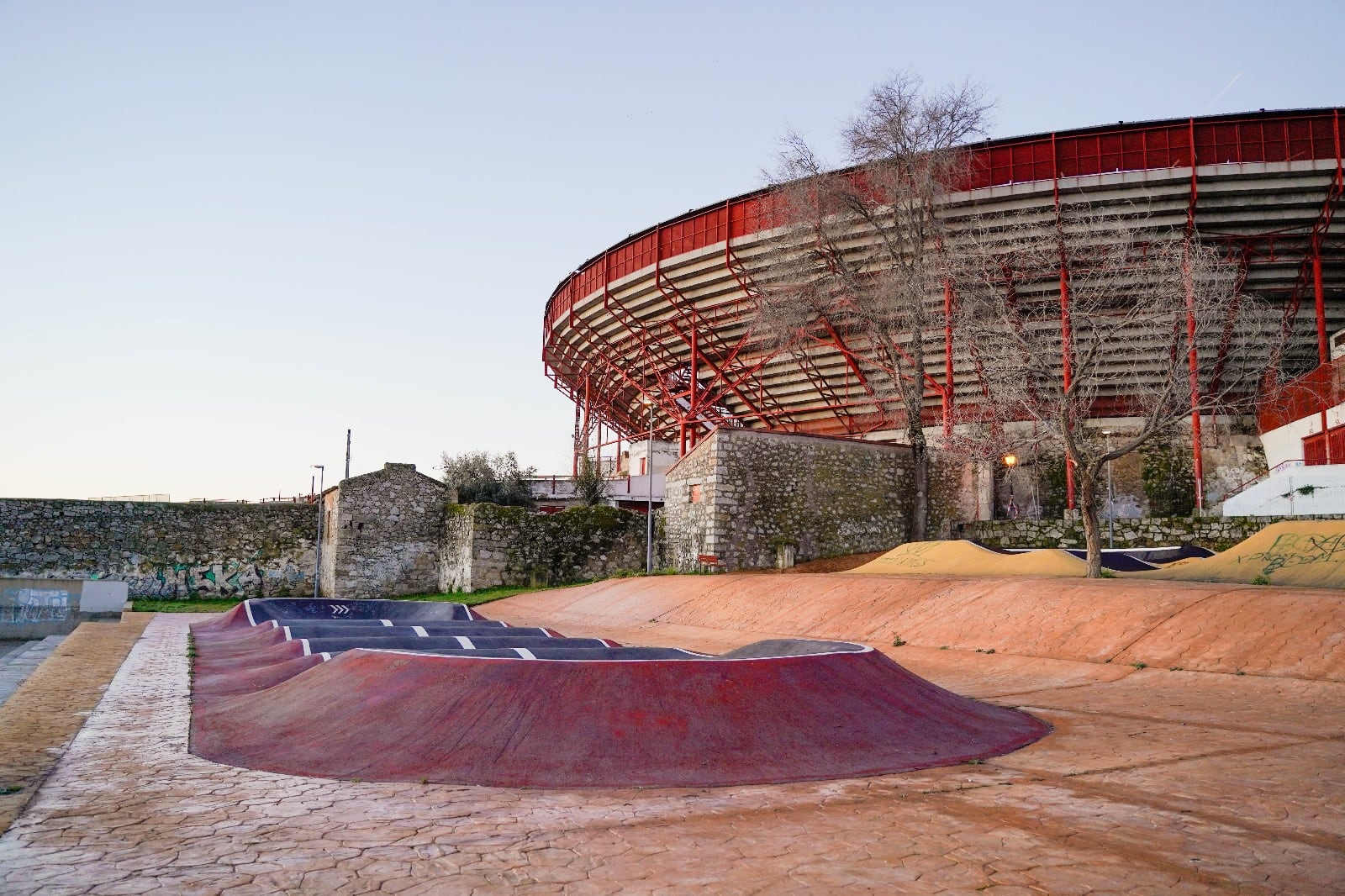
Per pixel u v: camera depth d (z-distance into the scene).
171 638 21.98
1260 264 37.25
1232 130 34.47
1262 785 7.21
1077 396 24.17
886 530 35.59
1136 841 5.68
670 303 48.28
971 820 6.19
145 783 7.19
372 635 14.91
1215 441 39.31
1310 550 20.16
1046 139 36.50
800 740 8.12
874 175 34.53
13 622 34.84
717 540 31.64
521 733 7.86
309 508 43.12
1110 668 14.41
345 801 6.61
